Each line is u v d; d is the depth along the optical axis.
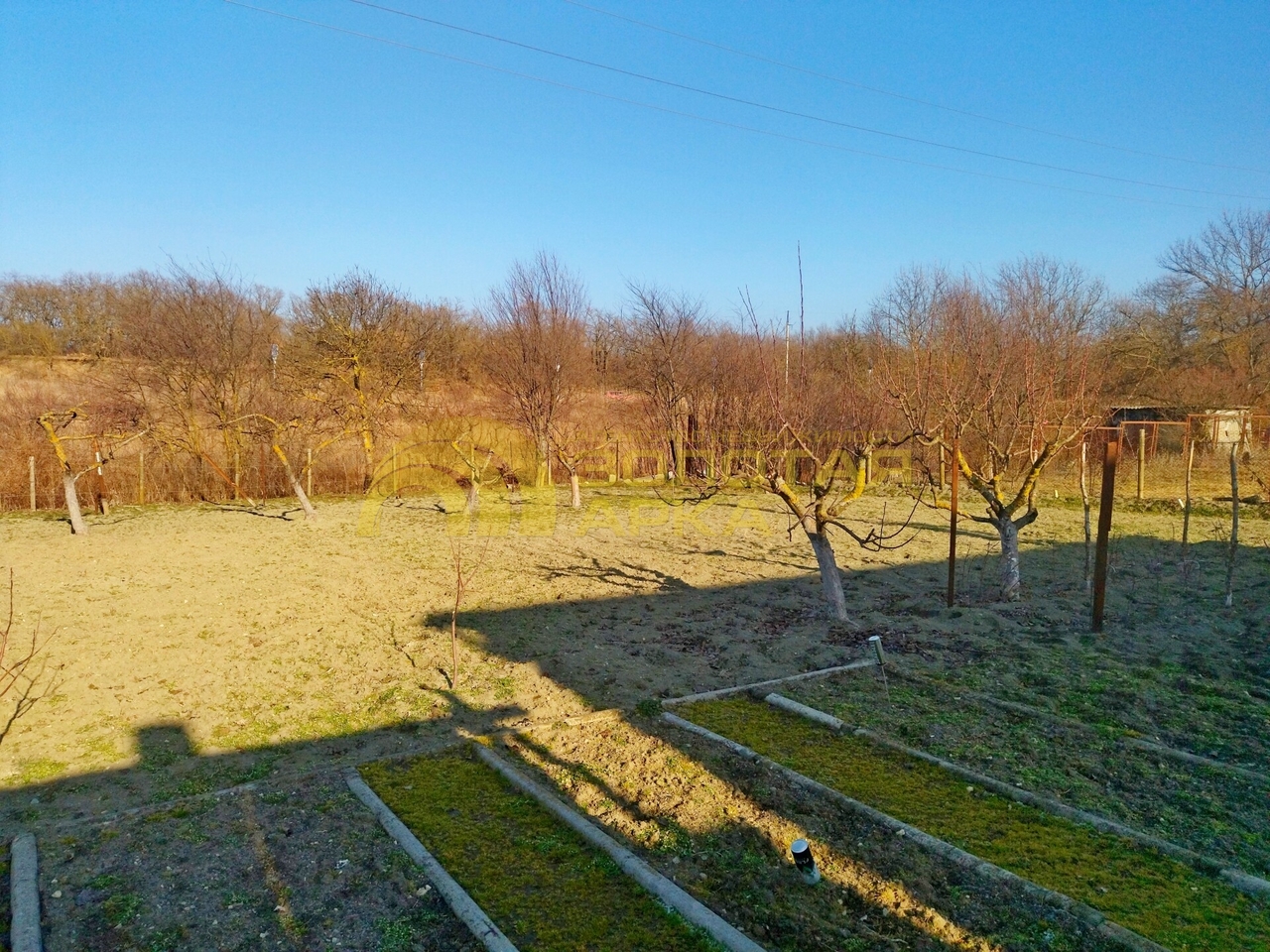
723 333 18.31
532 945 3.10
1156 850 3.71
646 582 9.60
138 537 12.45
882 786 4.39
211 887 3.50
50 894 3.44
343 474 18.75
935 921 3.20
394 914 3.31
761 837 3.87
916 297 13.74
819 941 3.10
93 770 4.79
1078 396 8.53
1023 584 9.20
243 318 21.50
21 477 15.66
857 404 8.41
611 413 21.91
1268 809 4.12
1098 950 3.00
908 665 6.49
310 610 8.32
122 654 6.82
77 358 30.05
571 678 6.31
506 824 4.06
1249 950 3.00
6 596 8.66
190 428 17.42
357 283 22.16
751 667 6.54
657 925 3.22
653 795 4.34
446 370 25.47
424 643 7.25
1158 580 9.26
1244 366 23.73
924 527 13.41
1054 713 5.46
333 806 4.25
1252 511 14.23
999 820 4.01
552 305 17.11
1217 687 5.86
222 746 5.13
